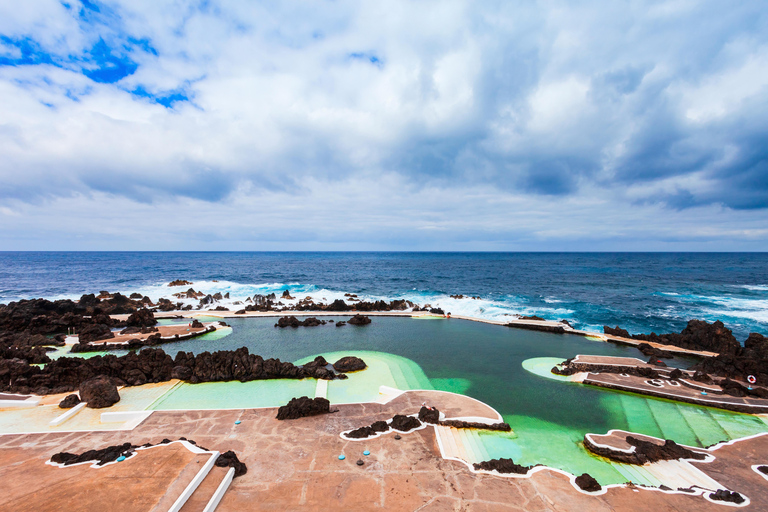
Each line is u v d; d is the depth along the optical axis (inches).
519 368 1133.1
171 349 1339.8
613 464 629.6
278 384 981.8
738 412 844.0
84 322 1622.8
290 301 2438.5
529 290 3024.1
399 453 617.0
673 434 748.6
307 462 585.9
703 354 1280.8
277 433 685.3
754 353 1201.4
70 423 733.9
